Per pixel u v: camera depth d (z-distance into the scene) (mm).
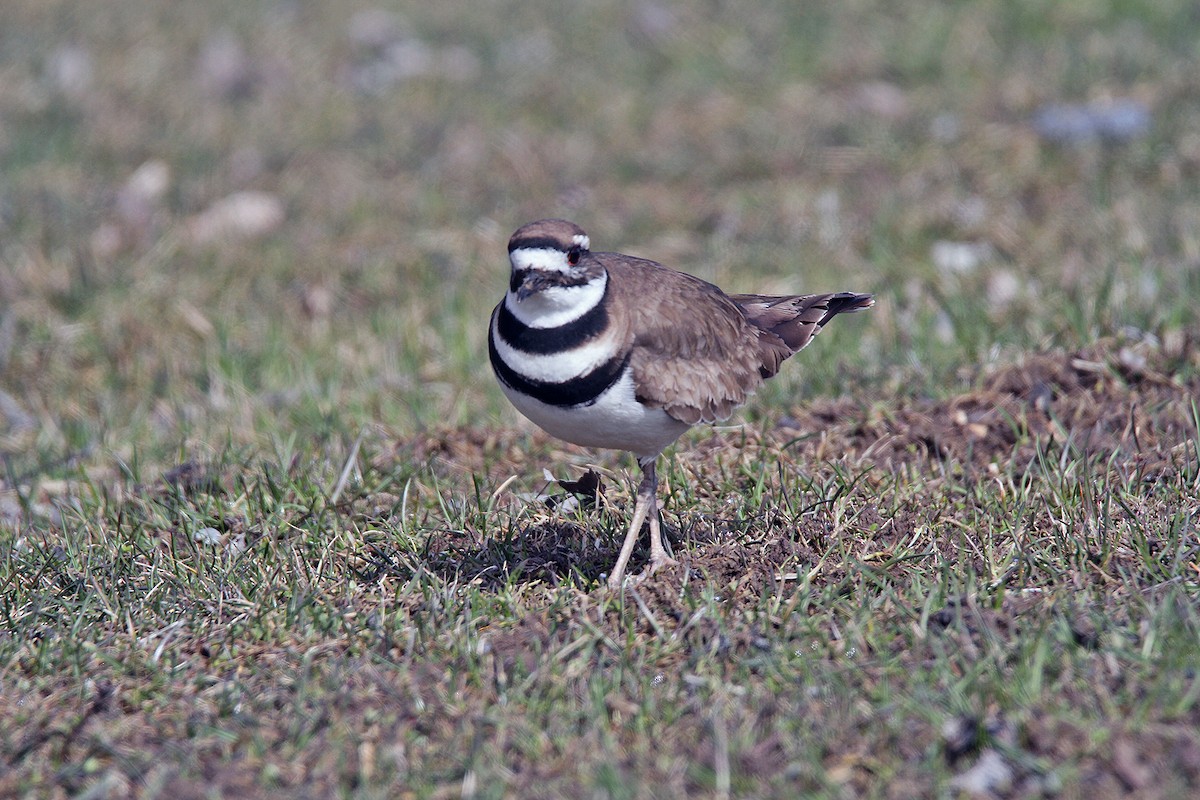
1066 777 6871
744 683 7938
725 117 20453
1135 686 7480
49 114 21469
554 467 11383
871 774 7109
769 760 7219
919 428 11180
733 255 16391
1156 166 17141
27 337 15289
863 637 8227
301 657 8570
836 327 13961
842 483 10234
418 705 7930
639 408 8867
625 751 7434
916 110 19766
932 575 8914
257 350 14844
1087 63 20172
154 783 7340
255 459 11930
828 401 11961
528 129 20516
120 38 24312
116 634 9008
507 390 8953
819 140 19359
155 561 9945
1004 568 8867
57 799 7434
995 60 20938
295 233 17641
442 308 15398
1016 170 17594
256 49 23688
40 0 26328
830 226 16719
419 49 23875
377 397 13328
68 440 13219
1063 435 10742
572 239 8555
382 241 17359
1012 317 13562
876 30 22469
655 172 19047
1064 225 16031
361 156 19953
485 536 9992
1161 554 8836
